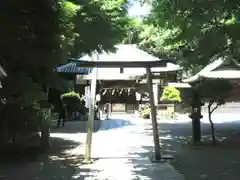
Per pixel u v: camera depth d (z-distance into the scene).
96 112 26.69
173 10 7.87
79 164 10.66
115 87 24.41
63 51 6.33
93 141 15.62
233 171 9.81
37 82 5.87
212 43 7.41
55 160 11.25
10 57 5.36
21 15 5.15
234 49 8.23
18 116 5.15
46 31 5.47
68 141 15.51
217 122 26.47
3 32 5.03
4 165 10.45
